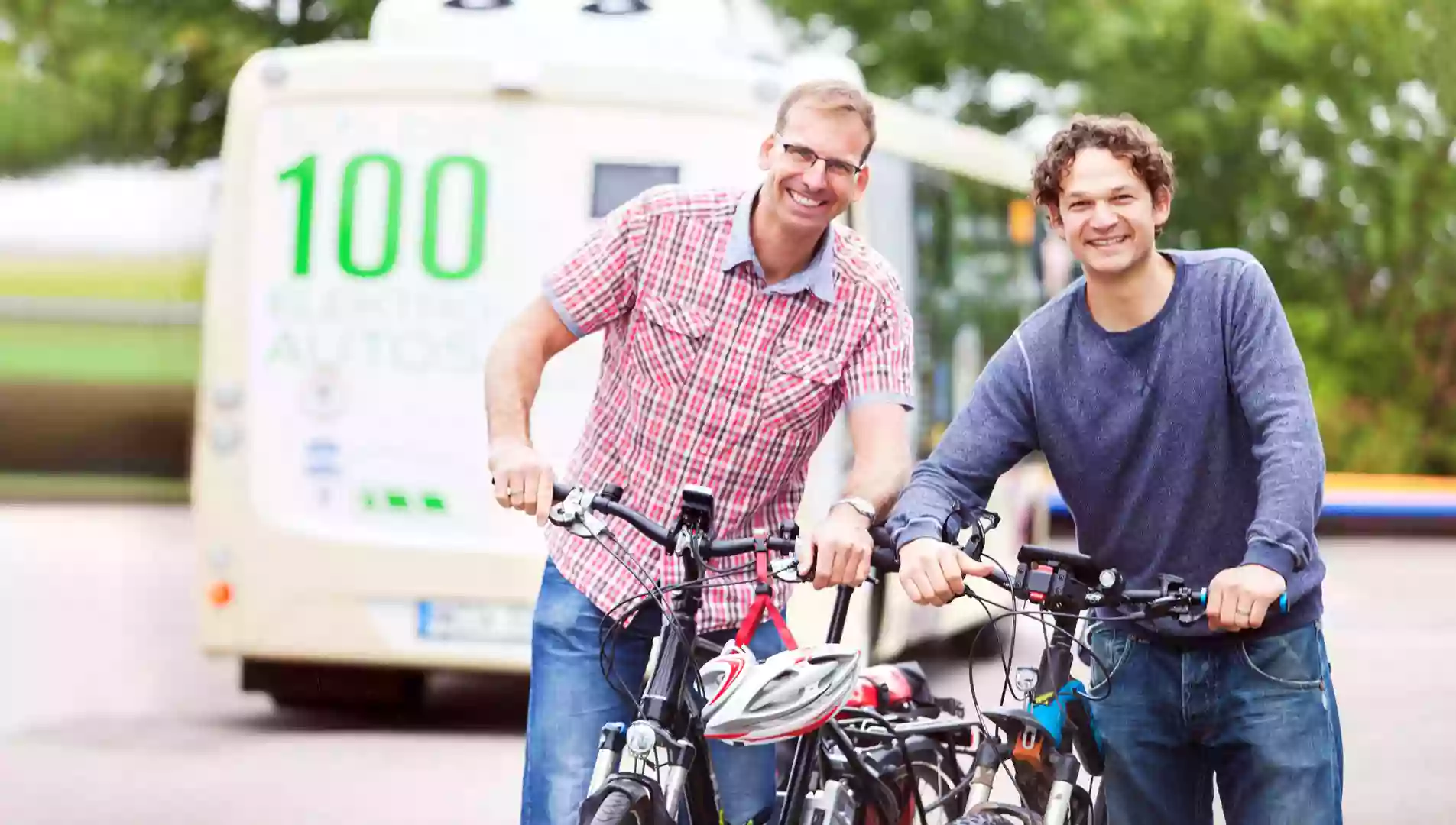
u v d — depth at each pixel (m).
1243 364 7.87
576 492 7.71
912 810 9.18
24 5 35.84
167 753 15.74
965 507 8.16
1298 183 46.53
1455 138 46.91
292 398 16.28
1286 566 7.48
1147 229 7.84
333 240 16.27
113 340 69.69
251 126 16.42
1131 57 43.59
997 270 21.66
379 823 13.45
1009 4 42.88
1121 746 8.30
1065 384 8.12
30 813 13.50
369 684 17.45
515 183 16.06
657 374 8.50
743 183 16.00
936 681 19.14
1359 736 18.05
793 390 8.44
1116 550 8.28
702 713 7.21
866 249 8.55
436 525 16.09
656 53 16.31
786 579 7.59
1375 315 49.53
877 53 43.03
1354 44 45.06
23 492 41.53
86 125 37.34
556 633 8.58
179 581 28.20
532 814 8.52
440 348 16.11
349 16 34.31
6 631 22.61
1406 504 42.50
